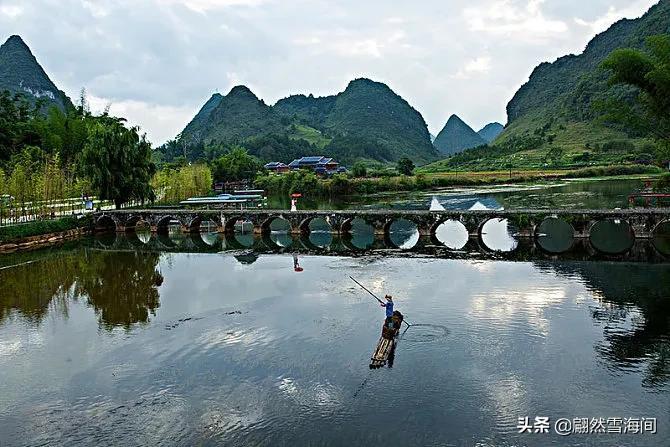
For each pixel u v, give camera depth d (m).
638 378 29.59
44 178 90.50
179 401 28.56
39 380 31.66
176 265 64.38
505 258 61.69
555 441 23.97
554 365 31.42
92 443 24.86
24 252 75.81
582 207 100.00
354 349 34.62
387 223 80.56
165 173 140.88
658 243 67.44
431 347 34.44
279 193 196.62
